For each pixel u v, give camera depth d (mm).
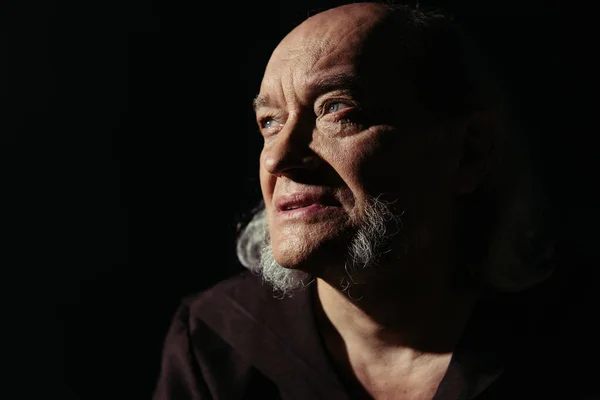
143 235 2789
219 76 2859
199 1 2844
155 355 2676
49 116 2760
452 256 1207
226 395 1227
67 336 2625
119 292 2713
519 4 2574
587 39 2521
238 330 1271
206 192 2834
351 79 1059
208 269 2789
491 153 1236
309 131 1072
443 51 1198
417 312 1151
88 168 2775
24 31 2748
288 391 1187
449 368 1118
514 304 1199
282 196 1060
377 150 1052
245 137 2846
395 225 1067
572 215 2486
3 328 2566
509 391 1105
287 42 1142
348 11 1158
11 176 2691
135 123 2830
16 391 2525
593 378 1111
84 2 2801
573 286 1237
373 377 1189
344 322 1185
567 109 2547
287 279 1223
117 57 2826
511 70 2580
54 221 2717
